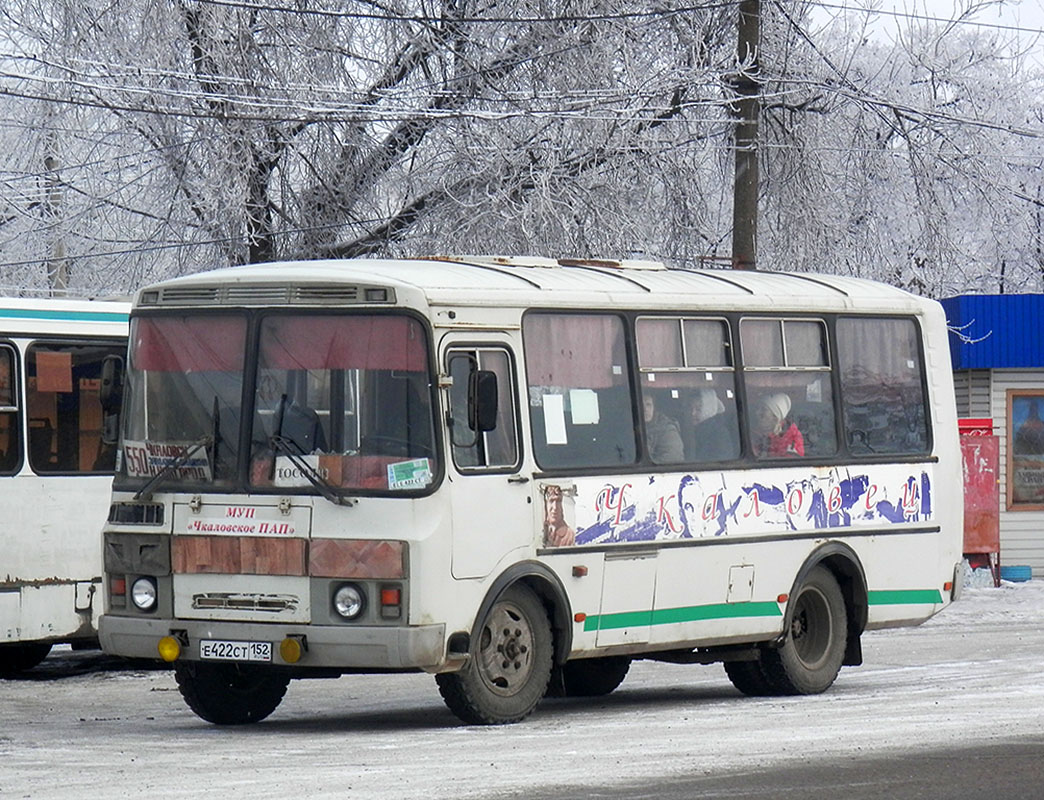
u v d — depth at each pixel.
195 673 20.67
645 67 45.62
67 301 26.94
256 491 19.41
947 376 26.02
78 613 26.66
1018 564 44.34
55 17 45.06
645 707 22.41
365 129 45.94
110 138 45.81
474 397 19.05
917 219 49.16
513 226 44.09
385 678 27.72
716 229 48.12
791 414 23.83
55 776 16.25
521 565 20.03
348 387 19.31
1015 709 20.89
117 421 21.02
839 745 17.67
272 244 46.38
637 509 21.48
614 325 21.67
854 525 24.33
